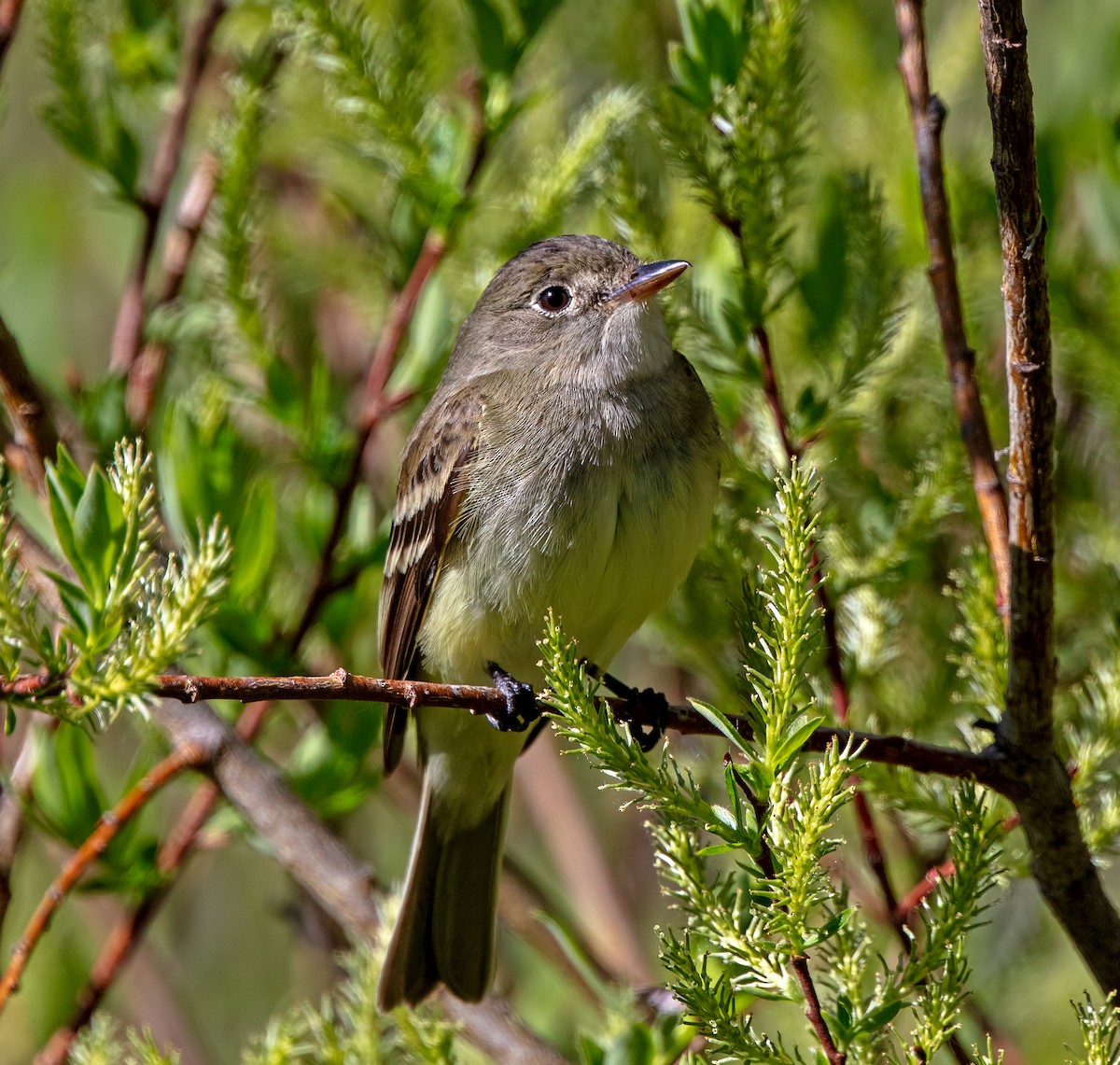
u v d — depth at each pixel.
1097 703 8.16
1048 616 6.65
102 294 13.88
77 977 11.36
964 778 6.77
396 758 9.59
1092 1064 5.79
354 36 9.51
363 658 10.98
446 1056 7.85
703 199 8.45
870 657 9.02
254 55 10.83
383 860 13.10
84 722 5.64
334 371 12.19
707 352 9.00
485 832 9.83
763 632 6.29
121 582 5.71
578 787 12.75
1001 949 10.76
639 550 8.87
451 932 9.62
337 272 11.93
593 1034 8.70
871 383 9.82
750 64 8.36
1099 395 10.18
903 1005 6.02
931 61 11.77
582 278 9.33
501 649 9.17
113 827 8.83
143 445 9.38
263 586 9.76
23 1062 11.09
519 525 8.93
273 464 10.70
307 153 12.27
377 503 11.80
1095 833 7.69
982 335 10.19
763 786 5.80
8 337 7.75
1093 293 10.17
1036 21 12.84
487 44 9.60
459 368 9.88
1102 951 6.86
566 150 10.05
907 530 8.82
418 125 9.66
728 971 6.09
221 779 9.13
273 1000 12.94
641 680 12.41
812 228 10.07
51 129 10.50
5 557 5.76
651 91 10.80
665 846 6.21
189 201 10.84
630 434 8.91
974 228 10.20
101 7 11.34
